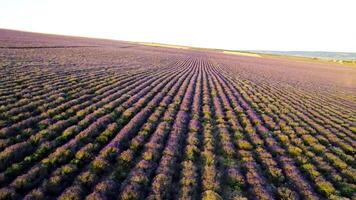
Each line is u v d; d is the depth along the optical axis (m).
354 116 26.66
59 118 15.44
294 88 42.34
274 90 37.44
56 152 11.16
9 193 8.30
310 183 11.79
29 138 12.31
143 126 15.73
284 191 10.62
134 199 8.92
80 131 14.16
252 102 26.69
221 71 58.38
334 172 12.83
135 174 10.38
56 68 32.56
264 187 10.70
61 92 21.56
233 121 18.97
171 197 9.45
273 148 14.89
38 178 9.35
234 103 24.98
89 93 23.12
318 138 17.67
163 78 37.22
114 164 11.29
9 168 9.74
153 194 9.28
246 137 16.67
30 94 19.28
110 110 18.61
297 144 16.06
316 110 27.27
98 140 13.20
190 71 51.88
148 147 13.12
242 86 37.69
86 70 34.66
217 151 13.96
